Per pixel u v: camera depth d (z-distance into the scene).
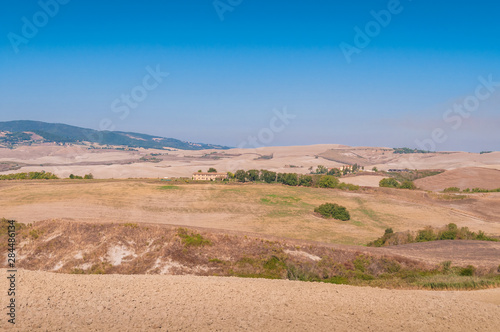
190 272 37.38
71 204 85.19
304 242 43.78
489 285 26.61
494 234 73.88
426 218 93.50
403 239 57.94
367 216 94.69
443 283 27.39
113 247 39.53
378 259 40.91
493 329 17.06
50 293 19.19
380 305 19.80
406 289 26.45
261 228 79.19
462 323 17.61
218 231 44.44
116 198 93.25
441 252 45.50
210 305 18.66
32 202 85.12
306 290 22.27
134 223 43.47
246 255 40.28
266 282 24.02
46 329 15.19
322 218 91.06
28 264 37.12
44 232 41.53
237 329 15.96
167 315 17.14
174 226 43.94
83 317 16.55
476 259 42.00
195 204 94.94
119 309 17.62
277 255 40.34
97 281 21.84
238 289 21.58
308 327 16.50
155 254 39.22
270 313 17.91
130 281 22.23
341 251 42.03
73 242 40.25
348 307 19.31
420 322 17.59
